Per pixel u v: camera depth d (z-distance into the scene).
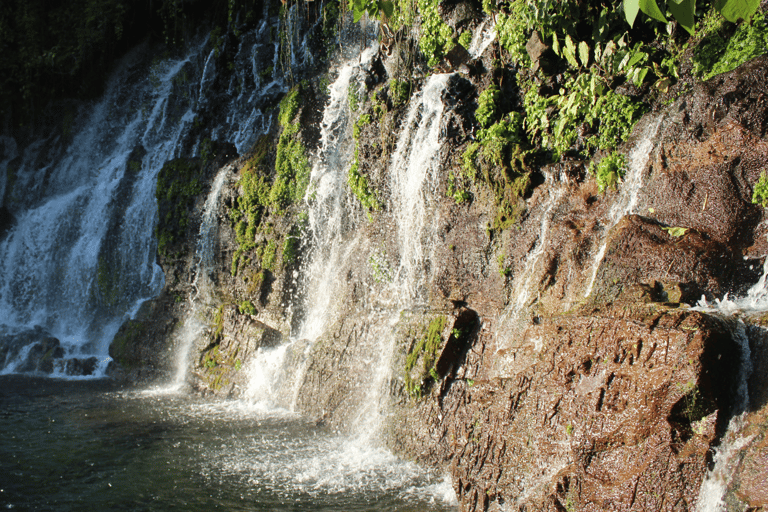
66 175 15.31
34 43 15.53
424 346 6.16
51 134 15.70
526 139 6.37
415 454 5.79
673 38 5.26
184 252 10.88
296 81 10.47
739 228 4.27
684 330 3.52
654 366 3.58
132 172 13.61
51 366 10.98
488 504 4.44
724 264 4.17
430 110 7.26
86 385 9.88
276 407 8.03
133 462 6.01
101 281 12.97
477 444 4.75
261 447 6.39
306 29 10.34
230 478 5.55
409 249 7.29
